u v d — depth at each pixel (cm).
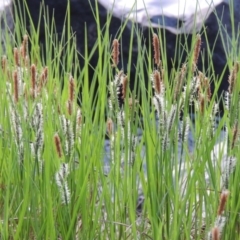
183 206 76
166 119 75
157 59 83
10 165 83
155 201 78
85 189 79
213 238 60
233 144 77
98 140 81
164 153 77
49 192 77
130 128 80
